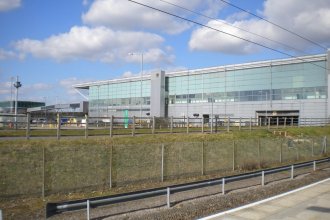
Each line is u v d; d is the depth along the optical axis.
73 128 29.16
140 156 20.64
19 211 12.58
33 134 24.02
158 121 34.81
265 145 30.98
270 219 11.60
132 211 13.09
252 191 16.73
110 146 19.27
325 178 21.62
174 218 11.73
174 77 91.19
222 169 24.30
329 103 65.88
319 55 67.44
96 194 16.33
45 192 15.37
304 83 69.50
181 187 14.22
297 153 32.66
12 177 15.16
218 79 82.50
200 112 85.38
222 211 12.75
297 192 16.58
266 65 74.19
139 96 96.31
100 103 108.56
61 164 17.05
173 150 22.89
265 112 74.81
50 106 126.94
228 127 36.06
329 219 11.62
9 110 111.94
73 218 11.77
